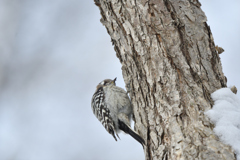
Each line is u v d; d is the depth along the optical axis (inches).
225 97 293.3
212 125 277.1
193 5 318.7
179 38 307.3
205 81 300.8
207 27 319.0
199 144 271.1
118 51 358.6
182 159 272.5
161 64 307.6
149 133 313.3
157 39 310.3
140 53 320.2
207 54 309.9
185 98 294.0
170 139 290.0
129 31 323.9
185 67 302.0
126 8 323.0
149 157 310.7
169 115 296.7
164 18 309.7
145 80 321.1
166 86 303.6
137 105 338.3
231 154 259.1
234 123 275.1
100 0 348.8
